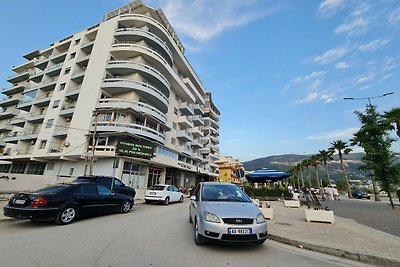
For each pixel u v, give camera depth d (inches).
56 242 205.2
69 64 1232.2
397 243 216.7
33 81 1476.4
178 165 1273.4
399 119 641.6
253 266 158.7
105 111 957.2
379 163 619.8
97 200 346.3
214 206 209.9
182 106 1501.0
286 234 251.6
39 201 268.8
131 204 437.7
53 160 1094.4
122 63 1025.5
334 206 647.8
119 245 199.9
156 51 1211.9
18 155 1166.3
